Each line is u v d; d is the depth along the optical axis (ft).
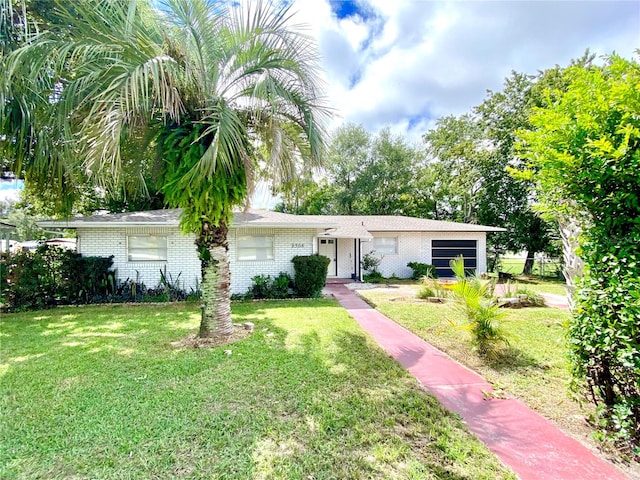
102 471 8.05
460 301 19.21
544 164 9.93
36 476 7.87
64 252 30.91
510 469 8.18
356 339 19.17
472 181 70.03
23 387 12.71
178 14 16.42
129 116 15.75
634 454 8.63
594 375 9.87
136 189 23.79
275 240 36.27
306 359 15.72
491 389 12.89
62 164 19.85
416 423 10.31
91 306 29.81
